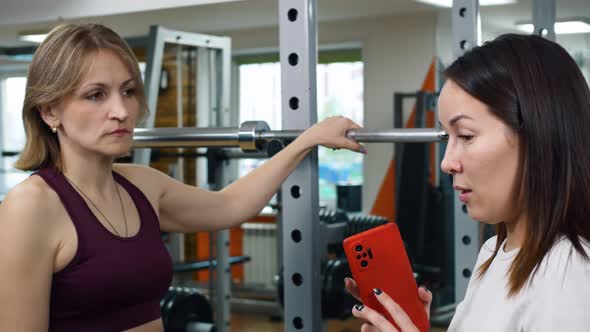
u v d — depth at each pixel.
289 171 1.35
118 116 1.06
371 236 0.97
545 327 0.68
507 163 0.74
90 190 1.12
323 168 5.70
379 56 5.18
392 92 5.14
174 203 1.33
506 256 0.81
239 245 5.70
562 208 0.71
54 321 1.07
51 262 1.04
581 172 0.72
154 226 1.21
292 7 1.34
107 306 1.10
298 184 1.38
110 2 1.85
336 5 4.66
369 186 5.29
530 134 0.72
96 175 1.12
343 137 1.30
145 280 1.14
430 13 4.96
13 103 6.24
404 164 4.30
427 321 0.99
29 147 1.12
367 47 5.22
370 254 0.97
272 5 4.33
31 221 1.01
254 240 5.65
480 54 0.76
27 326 1.00
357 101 5.53
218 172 3.03
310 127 1.33
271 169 1.35
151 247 1.17
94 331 1.09
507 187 0.75
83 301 1.07
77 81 1.03
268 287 5.62
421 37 5.00
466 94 0.75
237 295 5.54
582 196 0.72
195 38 3.41
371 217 3.91
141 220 1.19
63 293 1.06
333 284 2.88
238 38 5.58
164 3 1.75
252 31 5.51
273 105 5.77
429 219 4.27
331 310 2.91
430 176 4.40
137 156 3.15
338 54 5.55
